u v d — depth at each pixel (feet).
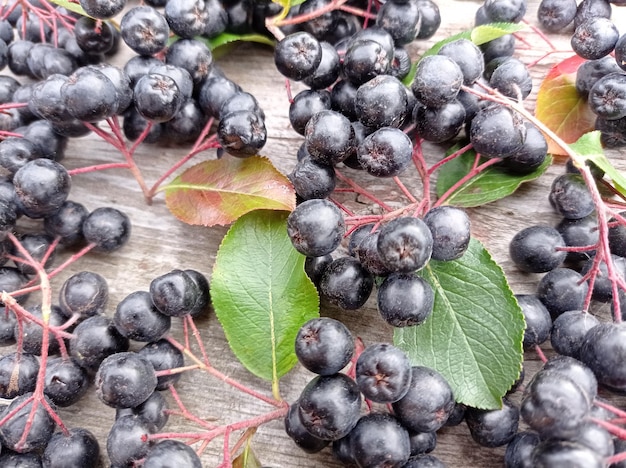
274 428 0.34
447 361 0.31
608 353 0.25
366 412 0.33
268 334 0.33
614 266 0.30
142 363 0.30
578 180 0.35
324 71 0.35
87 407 0.36
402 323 0.29
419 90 0.31
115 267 0.39
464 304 0.32
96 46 0.40
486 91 0.35
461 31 0.45
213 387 0.36
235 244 0.35
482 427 0.30
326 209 0.29
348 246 0.36
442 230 0.29
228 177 0.36
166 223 0.41
